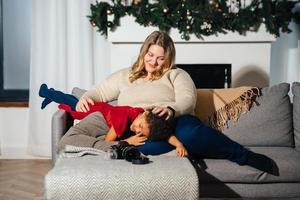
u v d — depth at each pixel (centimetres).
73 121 249
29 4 379
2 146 372
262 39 355
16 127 372
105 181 161
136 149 185
